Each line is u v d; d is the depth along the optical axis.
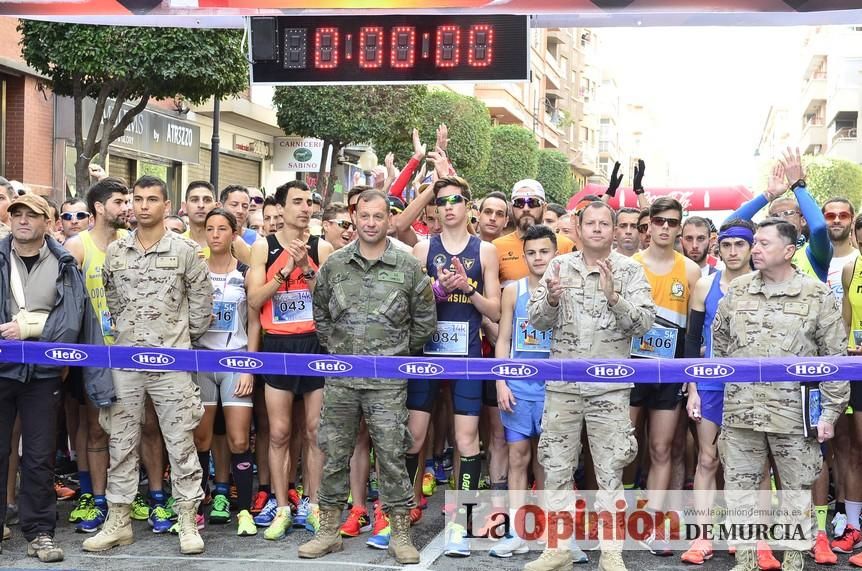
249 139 24.77
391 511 5.56
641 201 8.33
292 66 8.38
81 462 6.46
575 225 7.29
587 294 5.23
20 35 16.19
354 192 7.09
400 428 5.49
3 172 16.31
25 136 16.38
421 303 5.56
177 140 20.78
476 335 5.91
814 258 6.04
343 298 5.52
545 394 5.38
